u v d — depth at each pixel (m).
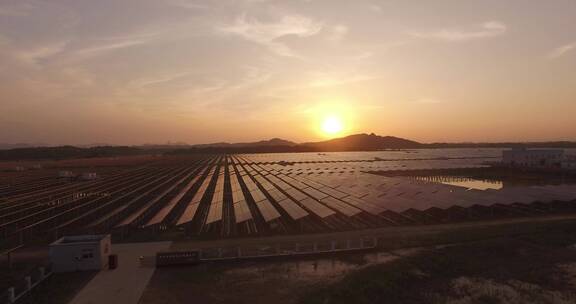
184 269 29.02
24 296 24.31
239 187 75.25
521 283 25.91
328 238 37.28
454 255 31.00
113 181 95.56
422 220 45.72
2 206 60.03
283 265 29.67
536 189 57.09
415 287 25.22
